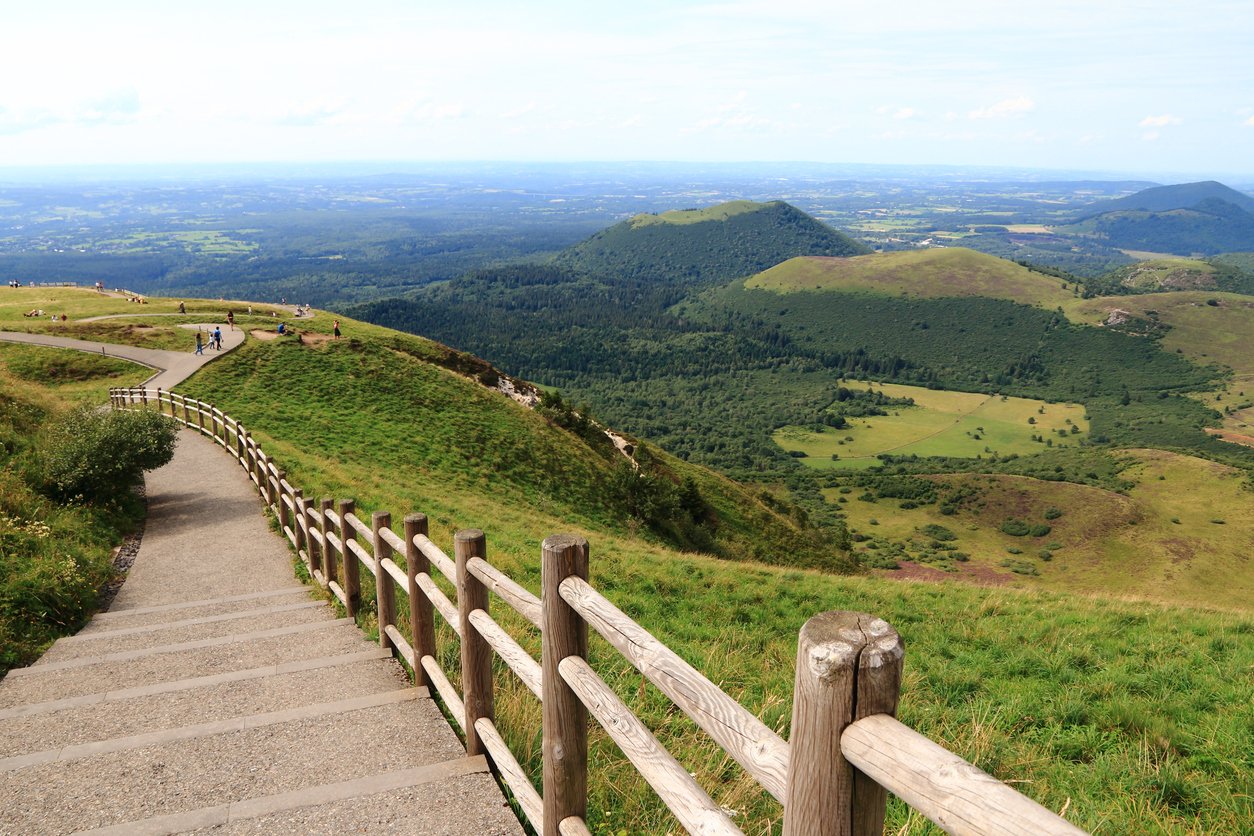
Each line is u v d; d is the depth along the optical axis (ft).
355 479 68.69
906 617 38.09
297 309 229.66
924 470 540.11
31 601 25.44
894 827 12.32
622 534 116.67
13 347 149.69
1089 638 32.07
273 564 36.60
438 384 157.38
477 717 13.58
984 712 21.53
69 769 14.11
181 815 12.12
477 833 11.53
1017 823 3.25
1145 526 367.66
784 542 178.60
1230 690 23.49
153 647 22.67
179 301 236.22
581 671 8.89
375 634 22.20
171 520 47.24
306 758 14.25
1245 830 14.24
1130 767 17.43
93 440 45.42
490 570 12.14
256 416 107.14
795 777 4.76
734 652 27.14
